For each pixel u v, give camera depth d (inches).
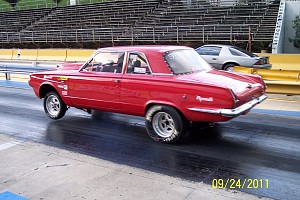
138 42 1129.4
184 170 193.9
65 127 289.9
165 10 1250.0
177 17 1182.9
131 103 249.0
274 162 204.8
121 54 256.5
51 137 261.7
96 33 1238.3
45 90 315.0
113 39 1171.3
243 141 243.6
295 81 424.2
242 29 984.3
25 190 171.8
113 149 231.6
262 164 201.9
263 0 1114.7
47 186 175.5
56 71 302.0
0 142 250.2
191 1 1250.0
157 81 234.1
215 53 570.9
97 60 271.3
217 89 212.2
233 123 290.4
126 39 1144.2
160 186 173.3
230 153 220.4
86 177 185.3
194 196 162.6
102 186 174.1
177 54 247.8
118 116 324.2
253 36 936.3
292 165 200.1
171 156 216.2
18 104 391.2
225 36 986.7
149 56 241.1
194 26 1030.4
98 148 234.2
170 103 229.5
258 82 252.8
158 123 242.7
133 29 1168.8
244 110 215.9
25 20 1582.2
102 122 304.8
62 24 1423.5
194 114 221.9
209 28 1040.2
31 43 1360.7
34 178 185.3
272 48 833.5
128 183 177.2
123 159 212.1
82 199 161.0
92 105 275.0
